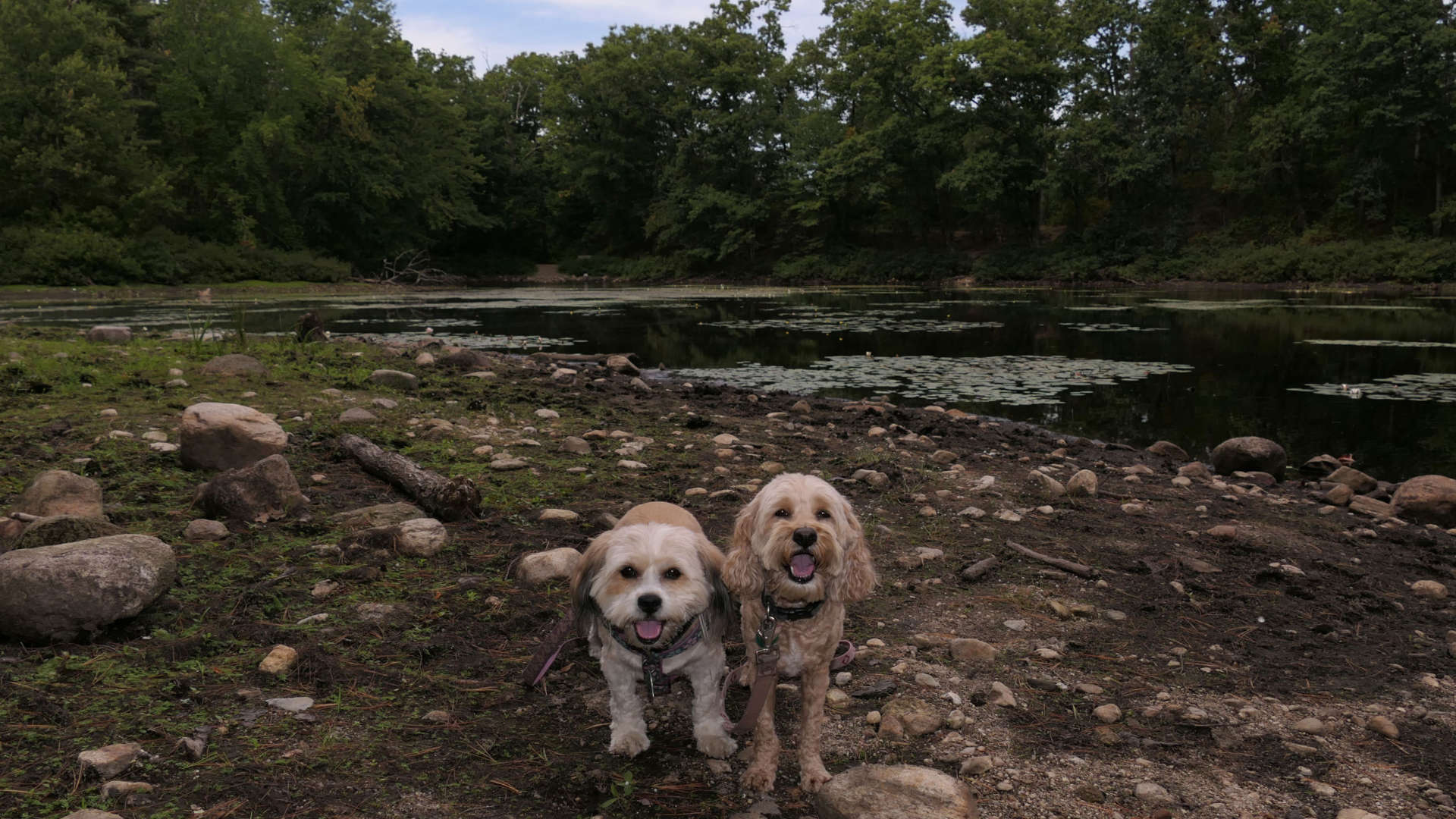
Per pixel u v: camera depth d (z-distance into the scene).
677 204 24.95
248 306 11.83
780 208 25.23
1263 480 3.30
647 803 1.27
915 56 21.20
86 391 3.53
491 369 5.05
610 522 2.24
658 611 1.25
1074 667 1.69
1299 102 19.48
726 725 1.43
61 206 16.88
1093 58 20.44
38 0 17.03
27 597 1.52
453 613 1.76
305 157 20.98
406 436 3.06
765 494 1.36
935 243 24.88
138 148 17.78
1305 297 14.16
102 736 1.31
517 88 30.89
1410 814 1.28
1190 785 1.34
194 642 1.57
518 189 29.12
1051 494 2.78
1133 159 19.30
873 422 3.97
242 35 20.00
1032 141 20.98
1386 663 1.74
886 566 2.13
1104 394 5.02
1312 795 1.32
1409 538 2.55
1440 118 17.03
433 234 26.00
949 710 1.52
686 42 24.59
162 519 2.13
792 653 1.32
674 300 14.16
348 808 1.21
